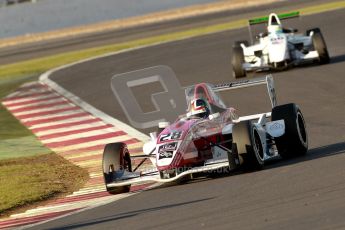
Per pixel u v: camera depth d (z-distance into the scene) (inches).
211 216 1157.7
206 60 3796.8
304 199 1164.5
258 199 1223.5
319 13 5049.2
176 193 1418.6
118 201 1461.6
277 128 1582.2
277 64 3043.8
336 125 2015.3
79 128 2578.7
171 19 7190.0
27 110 3095.5
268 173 1438.2
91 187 1708.9
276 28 3137.3
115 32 6668.3
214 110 1605.6
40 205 1582.2
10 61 5438.0
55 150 2276.1
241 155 1449.3
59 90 3543.3
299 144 1587.1
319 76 2859.3
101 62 4315.9
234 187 1362.0
